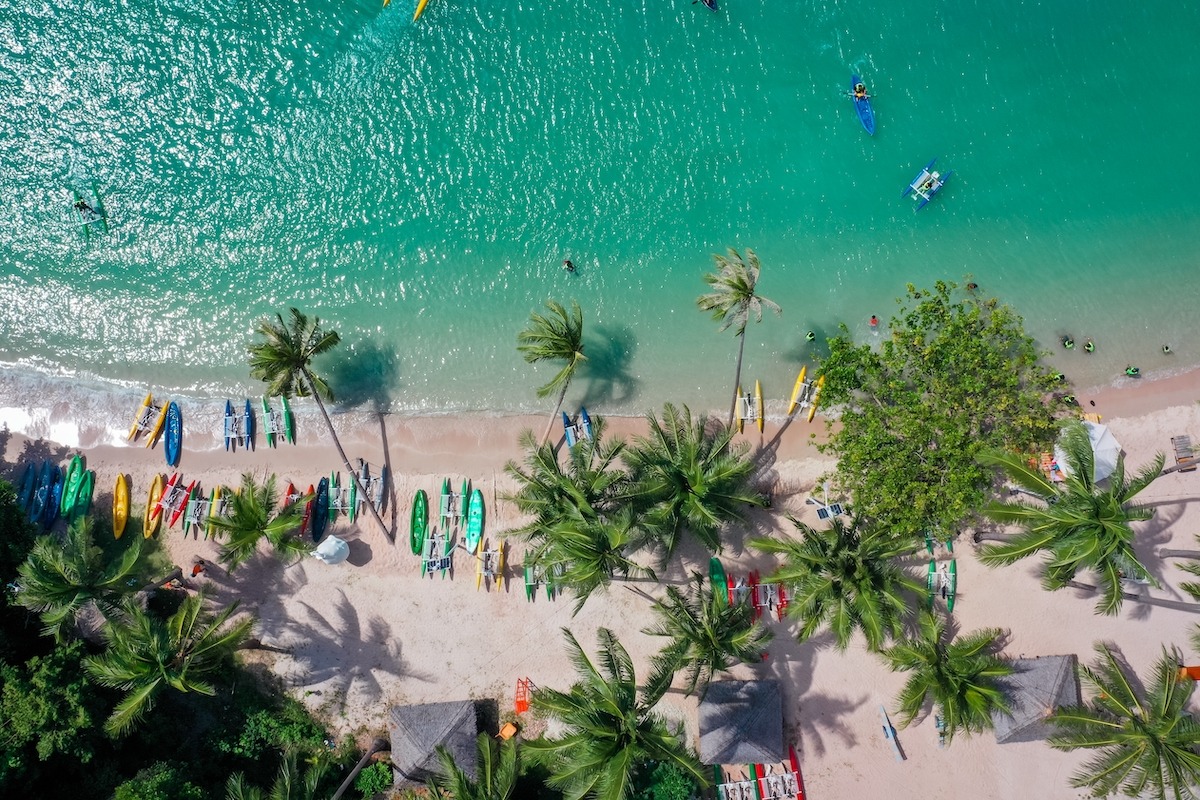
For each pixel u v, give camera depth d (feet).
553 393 125.70
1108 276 128.06
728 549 119.24
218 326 127.13
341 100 131.44
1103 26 131.13
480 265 129.39
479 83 132.05
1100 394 124.77
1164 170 128.98
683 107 131.85
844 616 99.30
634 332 127.85
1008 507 97.86
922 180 129.08
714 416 124.98
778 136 131.23
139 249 128.77
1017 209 129.59
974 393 106.22
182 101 131.03
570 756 93.15
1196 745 104.94
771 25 132.16
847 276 129.29
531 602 118.62
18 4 130.82
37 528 115.75
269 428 122.62
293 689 116.26
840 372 111.14
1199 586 107.96
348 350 126.82
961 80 131.23
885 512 106.01
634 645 118.01
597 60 132.77
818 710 118.52
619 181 131.03
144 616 98.68
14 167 129.59
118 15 131.13
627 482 100.48
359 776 113.50
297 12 131.64
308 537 119.14
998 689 111.04
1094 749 117.08
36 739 99.91
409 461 122.83
